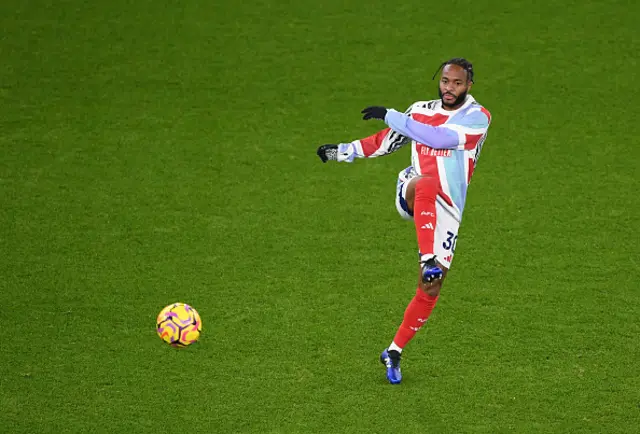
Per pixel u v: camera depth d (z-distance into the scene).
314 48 54.28
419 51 53.84
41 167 43.19
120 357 29.69
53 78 51.25
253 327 31.52
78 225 38.44
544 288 33.97
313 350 30.23
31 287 33.78
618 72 51.78
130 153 44.62
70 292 33.50
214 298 33.28
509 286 34.12
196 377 28.70
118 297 33.25
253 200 40.75
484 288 33.97
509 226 38.56
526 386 28.23
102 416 26.70
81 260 35.78
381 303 33.09
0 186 41.47
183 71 52.12
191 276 34.75
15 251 36.31
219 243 37.25
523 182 42.19
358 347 30.42
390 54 53.62
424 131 26.88
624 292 33.66
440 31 55.72
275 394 27.84
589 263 35.69
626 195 40.97
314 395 27.81
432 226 26.95
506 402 27.44
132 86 50.72
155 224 38.66
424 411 27.00
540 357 29.75
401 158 44.81
